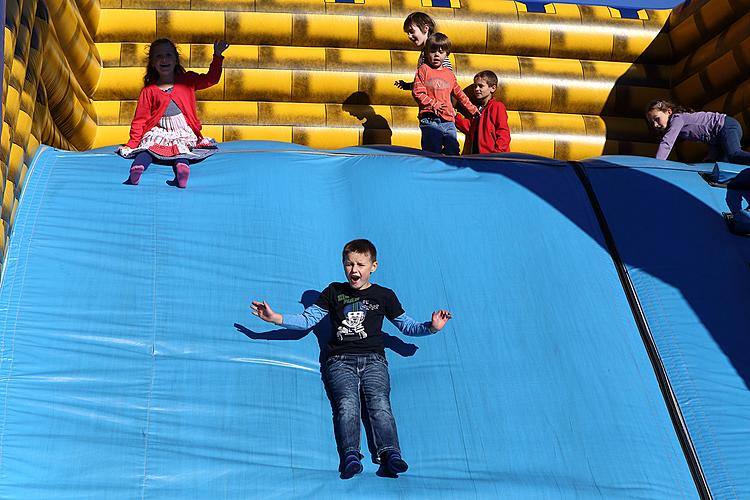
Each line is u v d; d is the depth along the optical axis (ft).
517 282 16.84
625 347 15.96
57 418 13.23
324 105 26.30
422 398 14.65
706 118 21.88
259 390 14.23
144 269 15.83
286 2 26.16
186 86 18.70
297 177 18.69
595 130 27.40
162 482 12.66
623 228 18.35
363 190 18.52
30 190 17.10
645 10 28.53
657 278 17.26
